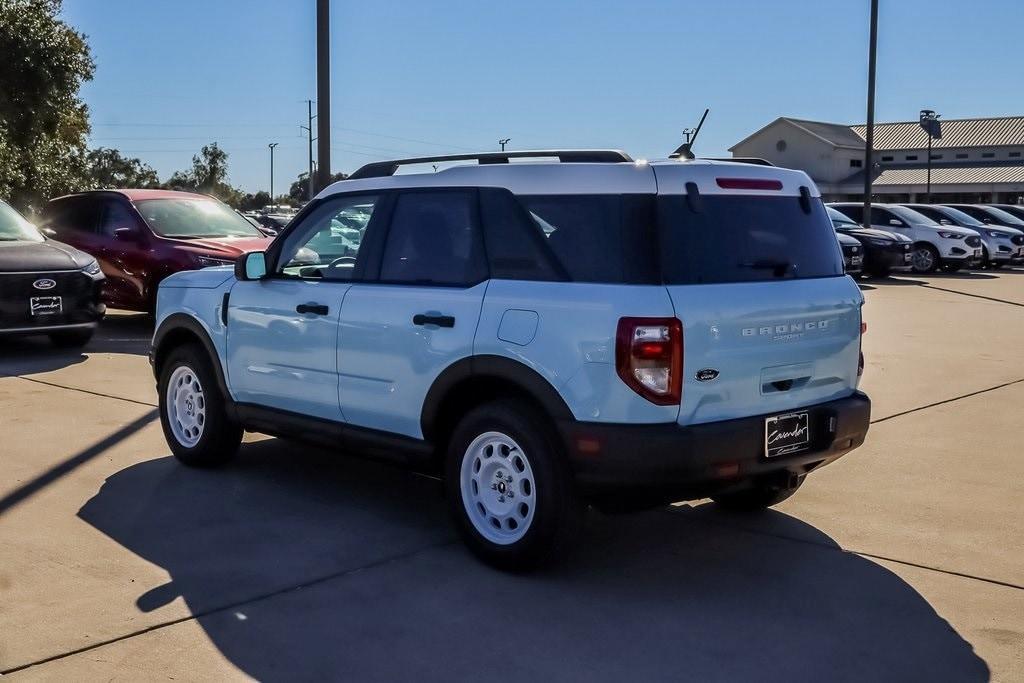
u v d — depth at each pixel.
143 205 13.03
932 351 11.81
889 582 4.79
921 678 3.82
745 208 4.76
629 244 4.45
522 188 4.84
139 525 5.44
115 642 4.00
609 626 4.25
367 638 4.09
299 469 6.63
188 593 4.51
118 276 12.72
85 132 31.48
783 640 4.14
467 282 4.96
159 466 6.64
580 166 4.68
